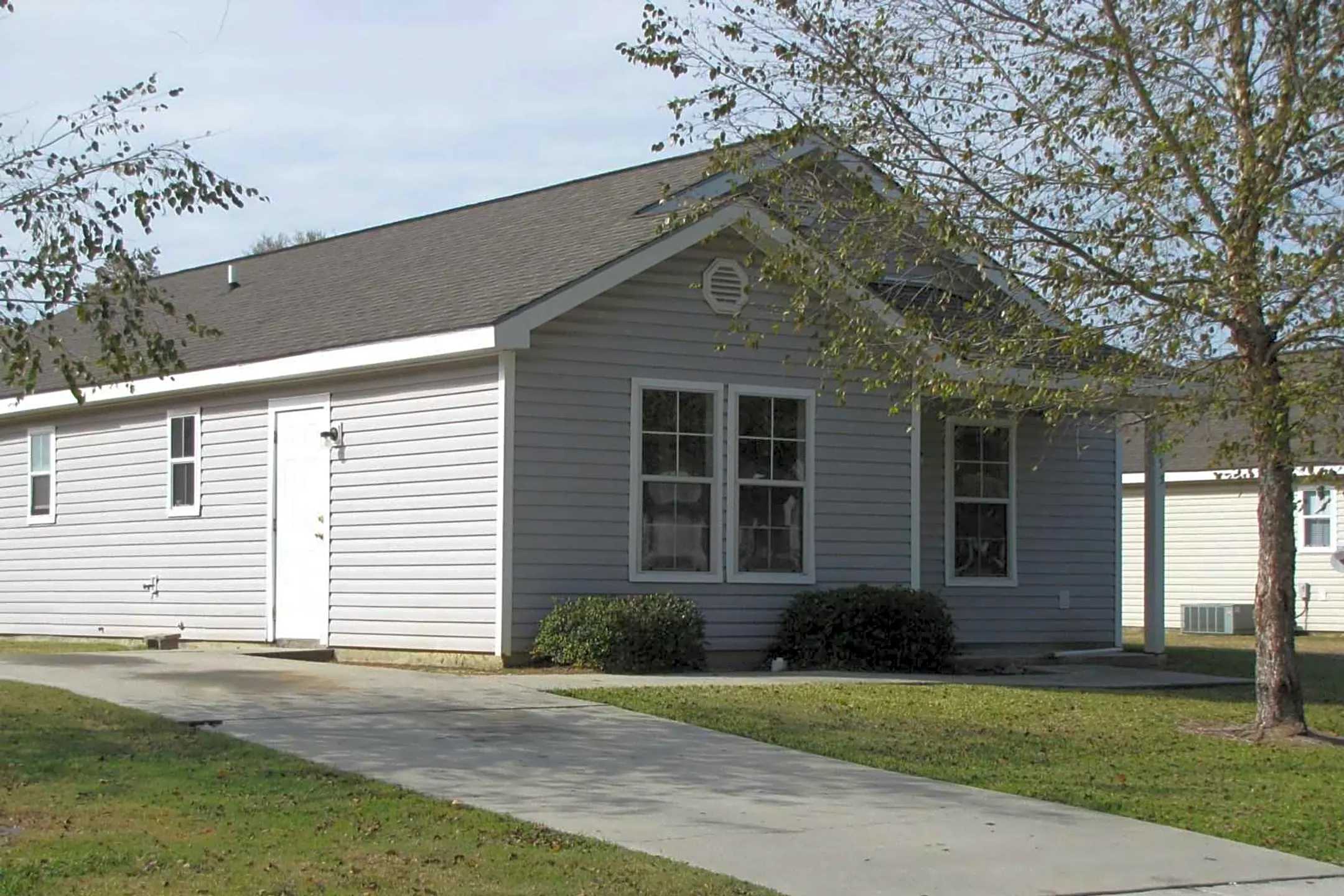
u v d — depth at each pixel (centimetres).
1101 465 2106
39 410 2155
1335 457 1341
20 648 1923
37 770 966
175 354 1245
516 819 880
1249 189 1177
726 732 1191
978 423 1917
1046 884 796
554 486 1593
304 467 1783
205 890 713
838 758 1116
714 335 1697
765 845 852
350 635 1712
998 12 1249
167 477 1986
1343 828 958
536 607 1580
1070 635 2062
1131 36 1239
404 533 1662
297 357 1744
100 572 2095
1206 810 1002
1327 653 2397
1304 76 1193
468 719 1203
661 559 1666
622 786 984
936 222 1246
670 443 1675
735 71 1283
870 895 763
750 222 1444
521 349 1546
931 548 1953
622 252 1619
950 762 1125
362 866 766
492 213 2183
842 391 1403
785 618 1709
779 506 1742
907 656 1702
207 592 1911
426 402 1648
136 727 1122
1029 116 1250
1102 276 1225
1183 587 3300
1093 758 1174
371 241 2341
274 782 948
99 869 743
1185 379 1247
